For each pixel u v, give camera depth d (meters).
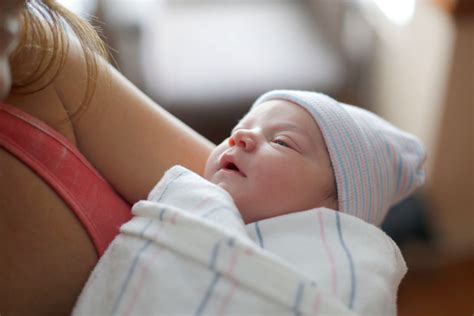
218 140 2.01
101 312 0.71
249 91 1.97
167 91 1.96
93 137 0.88
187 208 0.75
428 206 2.03
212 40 2.19
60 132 0.82
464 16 1.72
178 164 0.92
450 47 1.78
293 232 0.77
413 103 2.04
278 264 0.66
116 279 0.71
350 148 0.85
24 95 0.80
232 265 0.66
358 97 2.30
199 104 1.95
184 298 0.66
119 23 1.98
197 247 0.68
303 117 0.87
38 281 0.75
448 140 1.93
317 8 2.38
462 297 1.92
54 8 0.79
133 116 0.91
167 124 0.95
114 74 0.93
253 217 0.82
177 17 2.33
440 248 2.04
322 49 2.13
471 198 2.03
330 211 0.78
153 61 2.05
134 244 0.72
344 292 0.69
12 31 0.55
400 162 0.93
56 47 0.79
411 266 2.01
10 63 0.76
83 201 0.79
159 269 0.68
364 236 0.77
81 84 0.85
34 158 0.77
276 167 0.82
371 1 2.26
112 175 0.89
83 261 0.77
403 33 2.06
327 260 0.72
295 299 0.65
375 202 0.88
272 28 2.26
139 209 0.75
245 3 2.44
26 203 0.75
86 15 1.08
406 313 1.86
